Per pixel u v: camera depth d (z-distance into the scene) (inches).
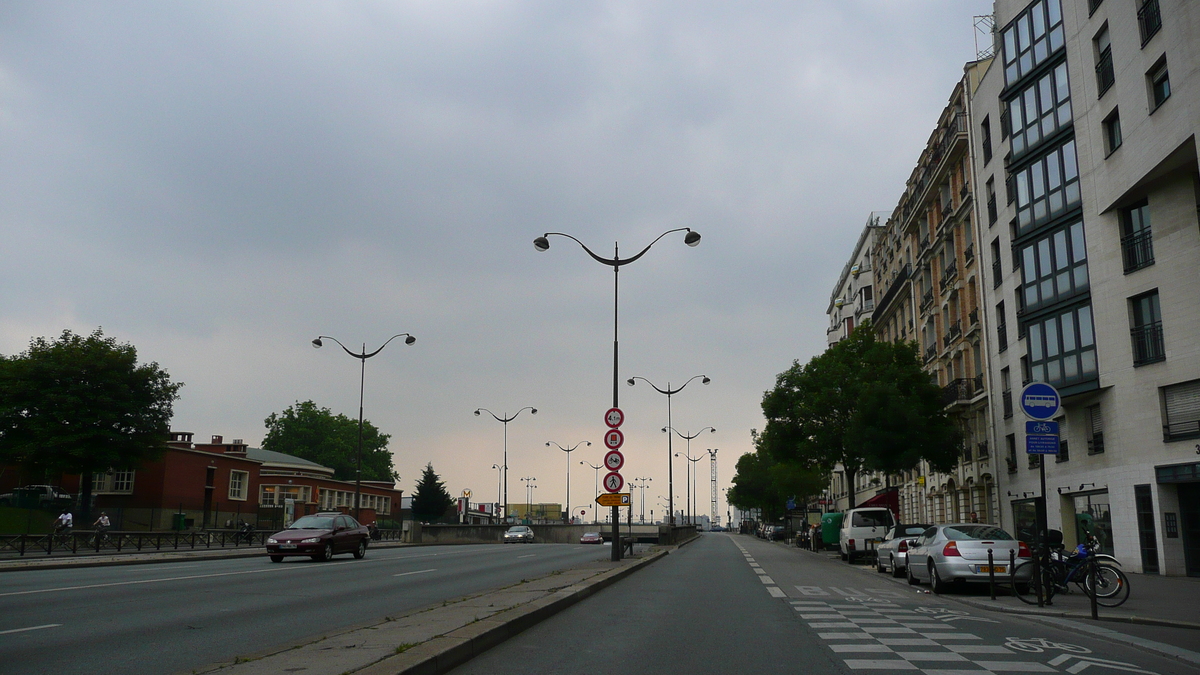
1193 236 941.8
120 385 1984.5
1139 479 995.9
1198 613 558.3
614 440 1081.4
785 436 1636.3
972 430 1652.3
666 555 1486.2
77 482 2290.8
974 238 1571.1
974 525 738.8
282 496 2827.3
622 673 328.2
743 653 378.6
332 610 523.8
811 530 2012.8
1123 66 1011.3
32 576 784.9
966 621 514.9
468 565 1031.0
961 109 1647.4
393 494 3639.3
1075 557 664.4
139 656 354.0
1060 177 1171.3
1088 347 1106.1
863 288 2711.6
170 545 1443.2
